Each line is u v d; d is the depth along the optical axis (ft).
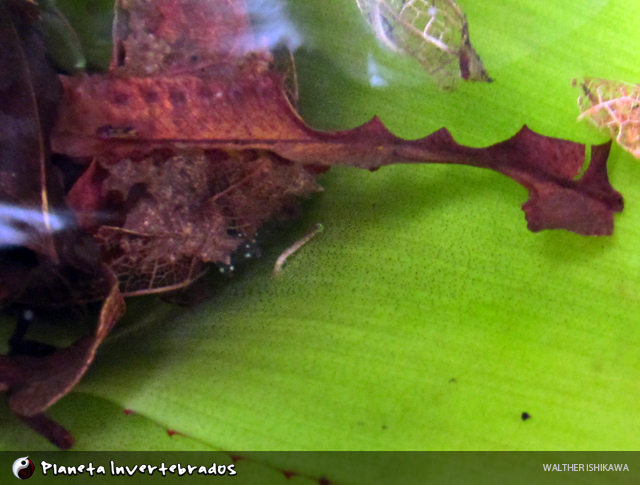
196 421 0.41
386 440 0.40
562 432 0.41
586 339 0.42
